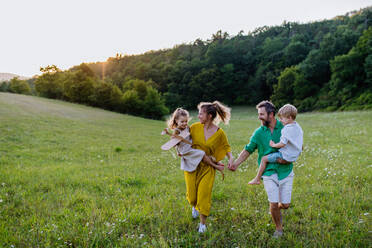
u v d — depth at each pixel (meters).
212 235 3.59
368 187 5.44
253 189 5.64
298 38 95.25
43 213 4.26
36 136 14.98
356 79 59.62
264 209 4.44
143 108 52.97
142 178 6.79
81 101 53.66
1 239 3.28
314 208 4.42
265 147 3.70
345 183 5.83
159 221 3.98
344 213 4.12
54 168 7.91
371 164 7.85
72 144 13.87
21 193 5.14
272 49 102.56
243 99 93.88
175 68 106.81
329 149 11.27
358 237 3.38
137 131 23.47
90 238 3.39
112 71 141.62
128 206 4.57
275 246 3.24
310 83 71.81
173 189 5.68
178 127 3.98
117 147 12.94
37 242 3.26
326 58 72.88
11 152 10.36
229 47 109.75
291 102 72.88
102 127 23.73
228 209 4.51
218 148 4.08
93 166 8.59
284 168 3.53
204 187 3.72
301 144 3.40
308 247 3.19
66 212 4.28
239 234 3.56
